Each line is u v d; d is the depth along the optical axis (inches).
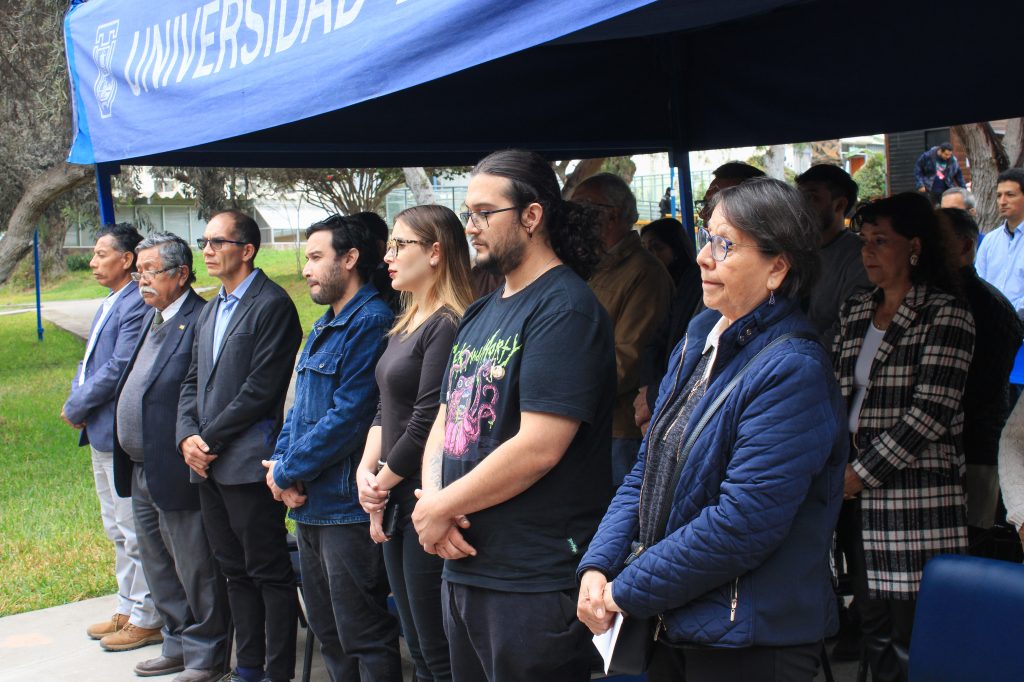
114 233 192.4
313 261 138.7
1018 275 235.3
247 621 159.6
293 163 213.5
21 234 408.2
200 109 131.9
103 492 192.2
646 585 81.0
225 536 157.2
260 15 118.6
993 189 312.5
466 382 102.6
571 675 100.1
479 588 99.4
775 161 586.9
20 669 181.5
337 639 142.2
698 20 177.5
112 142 158.9
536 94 197.2
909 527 116.3
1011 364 138.0
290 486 135.7
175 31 138.1
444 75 92.2
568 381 95.1
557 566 97.8
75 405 187.6
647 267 165.0
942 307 117.2
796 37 182.2
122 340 186.7
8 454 364.2
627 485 93.9
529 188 100.1
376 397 134.9
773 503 76.9
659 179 644.1
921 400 115.3
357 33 102.8
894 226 119.8
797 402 78.1
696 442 82.4
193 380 159.5
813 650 82.2
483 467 96.5
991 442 138.9
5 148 448.8
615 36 187.5
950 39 159.9
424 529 100.3
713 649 81.3
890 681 125.6
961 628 89.4
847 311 128.0
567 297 97.8
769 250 81.0
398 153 221.9
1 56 438.3
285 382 154.6
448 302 123.9
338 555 133.7
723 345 83.0
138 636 190.4
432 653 121.2
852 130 177.2
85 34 169.5
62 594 222.7
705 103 202.8
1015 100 154.8
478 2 88.1
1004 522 145.3
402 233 124.3
